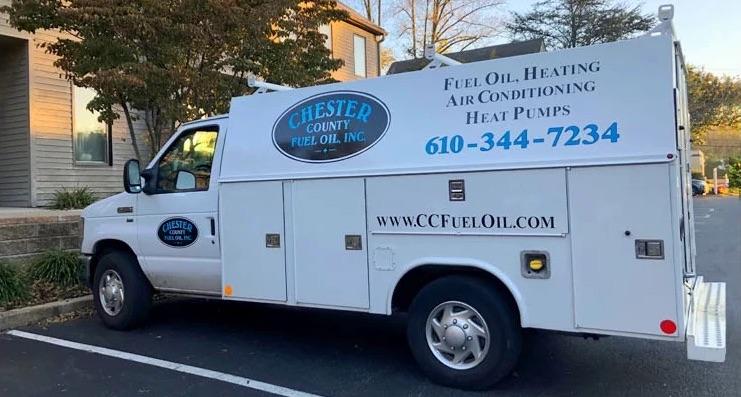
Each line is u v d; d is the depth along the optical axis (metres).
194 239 5.82
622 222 3.86
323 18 10.02
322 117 5.04
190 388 4.69
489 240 4.27
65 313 7.20
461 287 4.41
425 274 4.70
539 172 4.09
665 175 3.73
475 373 4.39
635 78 3.86
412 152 4.58
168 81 7.68
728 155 66.50
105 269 6.53
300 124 5.16
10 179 12.69
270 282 5.26
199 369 5.14
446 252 4.44
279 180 5.18
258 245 5.31
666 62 3.79
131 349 5.76
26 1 7.66
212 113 8.64
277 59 9.12
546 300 4.10
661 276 3.77
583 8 34.72
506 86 4.27
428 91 4.58
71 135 13.05
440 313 4.58
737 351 5.39
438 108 4.53
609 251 3.90
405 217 4.59
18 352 5.70
